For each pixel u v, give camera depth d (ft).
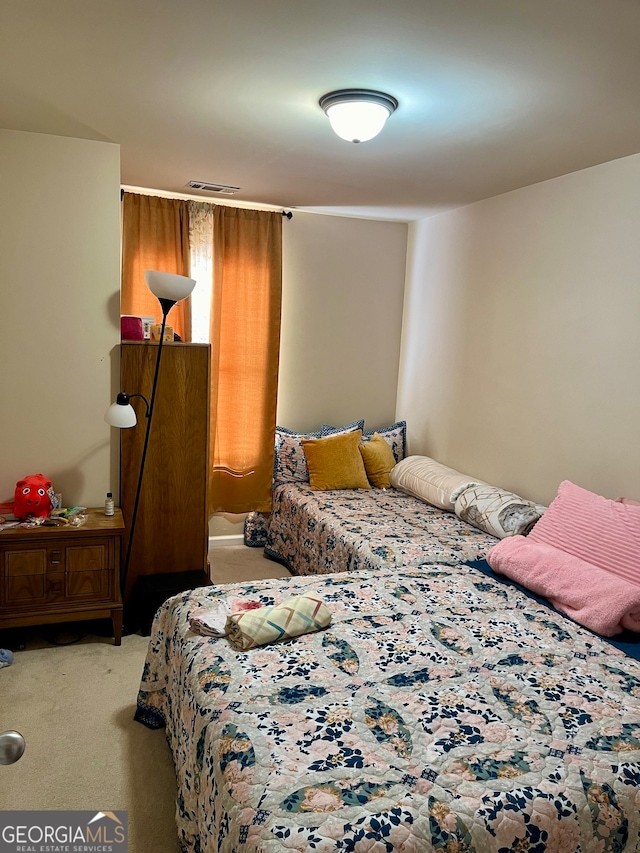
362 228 15.66
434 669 6.55
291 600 7.39
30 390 10.39
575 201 10.55
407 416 16.20
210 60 6.55
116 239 10.41
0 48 6.43
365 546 10.63
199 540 11.84
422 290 15.42
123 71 6.97
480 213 13.06
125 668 9.71
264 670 6.41
